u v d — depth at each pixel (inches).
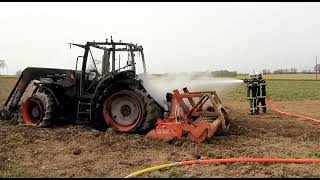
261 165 271.3
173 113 359.6
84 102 419.8
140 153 308.8
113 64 423.8
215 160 276.1
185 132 341.4
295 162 277.6
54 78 454.6
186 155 301.6
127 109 390.6
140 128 380.2
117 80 395.9
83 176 248.7
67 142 348.8
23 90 464.8
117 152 312.3
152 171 257.3
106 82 394.9
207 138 334.6
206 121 352.8
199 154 303.3
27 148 327.3
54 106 427.8
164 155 302.2
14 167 268.4
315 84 1824.6
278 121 492.1
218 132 376.8
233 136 374.3
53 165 275.3
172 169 262.4
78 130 401.4
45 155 303.7
